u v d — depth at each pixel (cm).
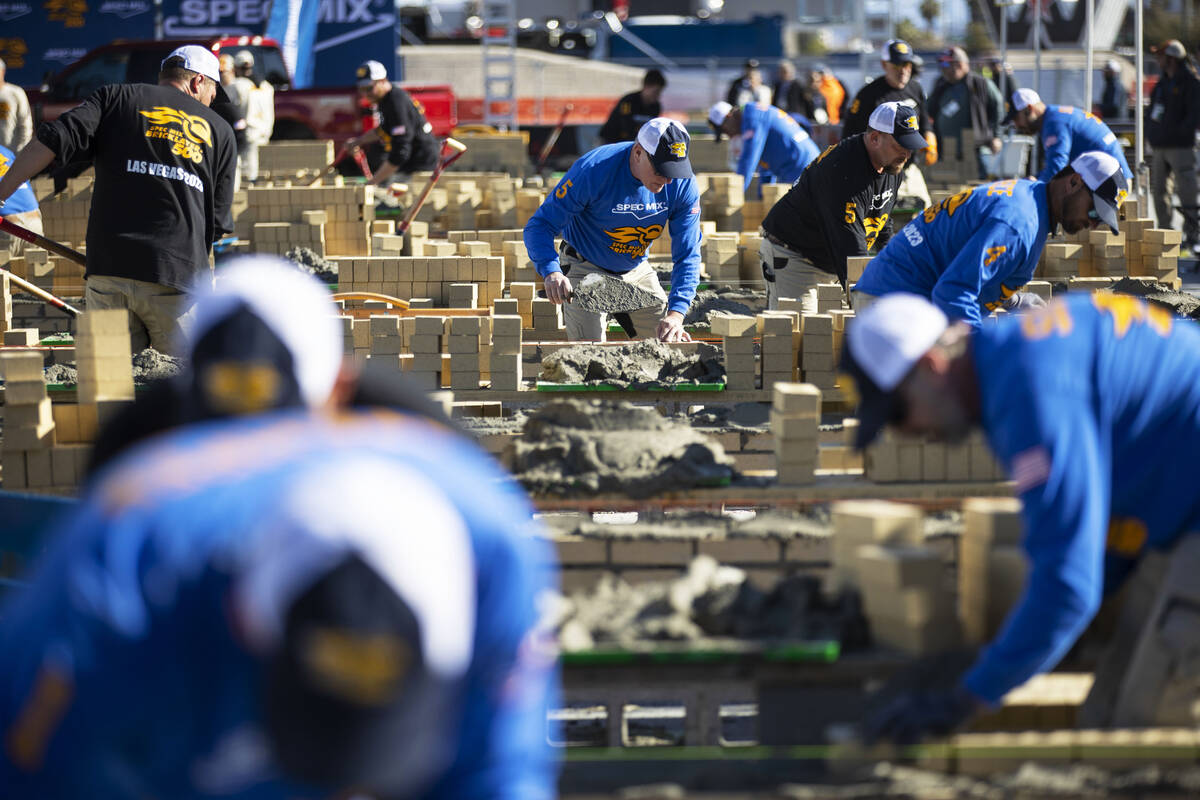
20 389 1622
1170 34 9062
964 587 1220
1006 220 2012
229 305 693
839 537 1230
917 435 1090
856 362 1066
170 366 2358
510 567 656
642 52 11375
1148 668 1099
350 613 560
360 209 4088
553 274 2673
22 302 3441
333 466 617
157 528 606
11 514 1422
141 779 623
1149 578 1169
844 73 10700
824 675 1138
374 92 5178
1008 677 977
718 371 2297
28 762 614
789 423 1581
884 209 2841
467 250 3684
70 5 8638
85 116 2381
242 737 620
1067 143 4075
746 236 3859
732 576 1245
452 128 8438
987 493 1583
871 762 1043
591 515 1611
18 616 626
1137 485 1093
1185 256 5319
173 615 595
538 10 13575
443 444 689
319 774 578
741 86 7681
